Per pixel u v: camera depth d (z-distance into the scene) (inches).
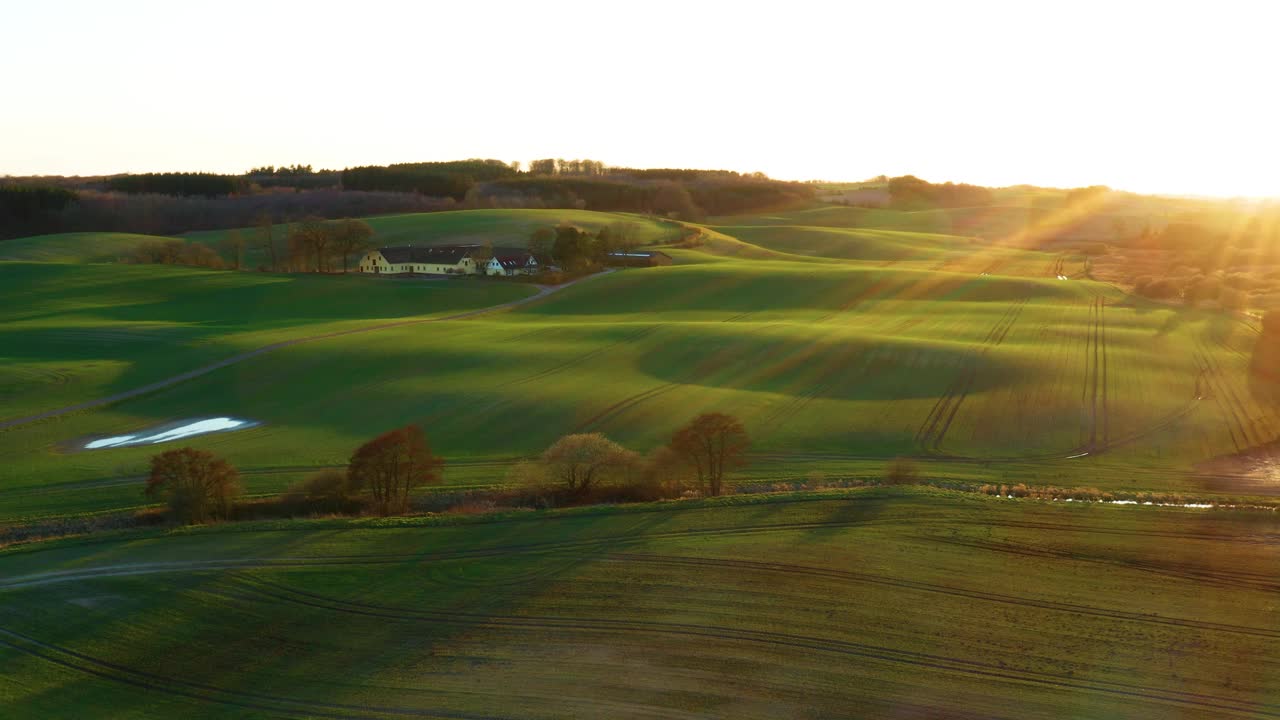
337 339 3944.4
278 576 1635.1
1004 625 1432.1
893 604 1499.8
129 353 3750.0
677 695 1259.2
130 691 1316.4
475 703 1254.3
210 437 2711.6
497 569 1654.8
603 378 3297.2
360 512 2091.5
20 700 1293.1
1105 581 1577.3
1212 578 1582.2
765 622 1445.6
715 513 1883.6
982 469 2421.3
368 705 1262.3
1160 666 1320.1
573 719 1210.0
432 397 3070.9
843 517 1852.9
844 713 1215.6
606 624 1451.8
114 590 1582.2
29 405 3029.0
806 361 3484.3
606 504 1966.0
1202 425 2768.2
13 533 1995.6
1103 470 2410.2
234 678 1343.5
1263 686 1268.5
